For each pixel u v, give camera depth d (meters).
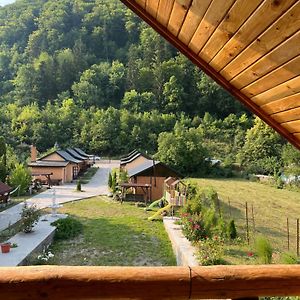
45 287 1.12
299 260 8.08
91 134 46.34
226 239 11.21
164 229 13.72
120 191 21.09
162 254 10.61
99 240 11.92
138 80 58.81
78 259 9.89
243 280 1.20
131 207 18.56
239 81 2.03
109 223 14.50
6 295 1.10
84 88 57.56
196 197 13.94
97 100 56.81
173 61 56.56
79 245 11.34
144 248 11.13
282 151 33.12
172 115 48.41
